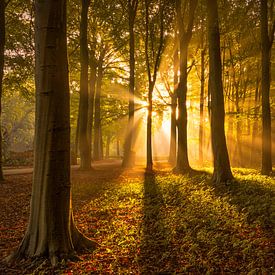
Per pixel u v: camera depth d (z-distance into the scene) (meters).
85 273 6.19
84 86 22.47
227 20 22.34
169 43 26.09
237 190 13.59
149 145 23.34
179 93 21.19
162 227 8.90
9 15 22.81
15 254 6.96
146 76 31.17
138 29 26.38
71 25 26.19
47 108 6.83
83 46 21.70
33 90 27.25
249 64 28.31
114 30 26.44
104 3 24.06
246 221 9.13
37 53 6.89
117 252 7.25
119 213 10.97
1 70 18.27
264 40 18.34
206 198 12.33
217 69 15.47
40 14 6.83
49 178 6.88
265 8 18.17
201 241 7.70
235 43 26.66
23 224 10.09
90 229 9.16
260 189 13.44
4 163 32.41
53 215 6.90
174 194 13.48
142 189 14.93
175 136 29.58
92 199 13.51
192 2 20.20
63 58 6.97
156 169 24.72
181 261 6.69
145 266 6.48
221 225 8.98
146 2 21.59
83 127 23.02
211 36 15.46
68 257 6.80
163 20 22.23
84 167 23.20
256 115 24.03
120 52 32.22
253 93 31.67
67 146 7.03
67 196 7.07
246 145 36.09
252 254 6.75
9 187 16.70
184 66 20.91
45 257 6.78
